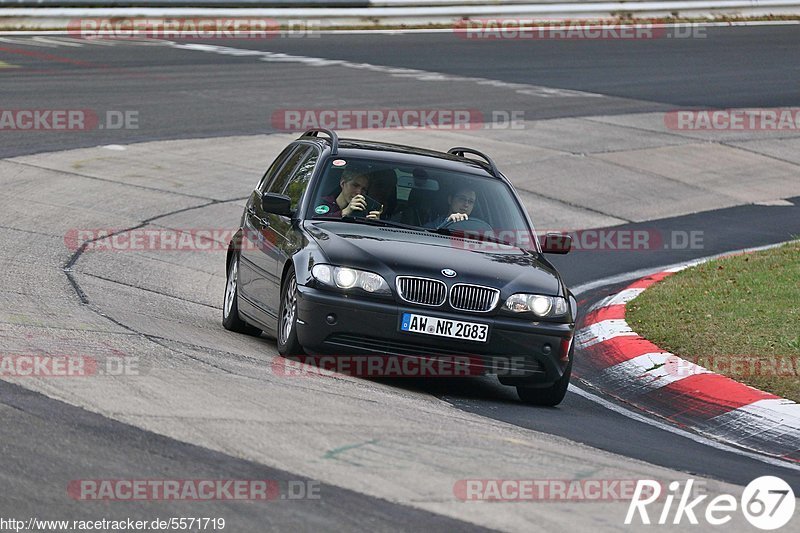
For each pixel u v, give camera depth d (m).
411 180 31.70
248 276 33.06
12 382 22.47
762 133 81.62
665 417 29.44
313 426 21.75
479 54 103.94
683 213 63.41
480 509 18.03
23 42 94.00
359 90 83.94
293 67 91.44
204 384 24.09
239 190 58.03
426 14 117.50
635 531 17.91
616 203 63.81
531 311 28.02
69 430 19.92
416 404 25.70
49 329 28.17
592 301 44.25
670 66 103.56
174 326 32.22
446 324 27.39
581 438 24.86
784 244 52.34
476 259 28.83
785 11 136.62
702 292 42.00
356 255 27.91
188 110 73.38
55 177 55.53
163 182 57.53
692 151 75.69
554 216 60.16
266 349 31.03
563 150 72.38
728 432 28.11
